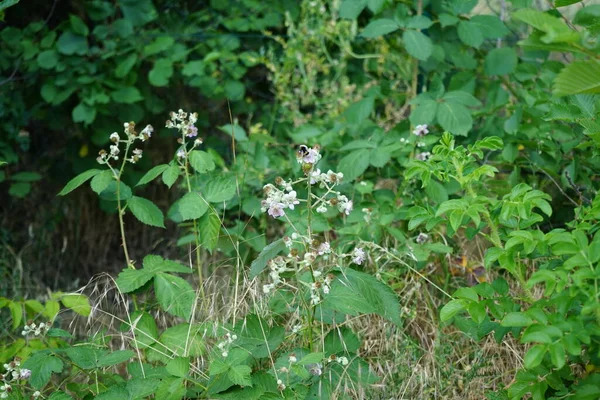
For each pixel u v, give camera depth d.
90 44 4.34
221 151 4.47
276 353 2.60
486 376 2.62
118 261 4.43
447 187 3.13
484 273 3.07
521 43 1.87
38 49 4.18
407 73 3.81
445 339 2.78
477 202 2.19
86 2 4.22
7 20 4.36
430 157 2.43
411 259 3.00
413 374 2.59
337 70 4.33
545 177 3.33
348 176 3.16
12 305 2.88
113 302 3.56
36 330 2.52
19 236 4.35
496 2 3.93
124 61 4.15
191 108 4.68
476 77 3.71
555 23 1.72
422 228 3.15
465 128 3.08
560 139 3.26
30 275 4.15
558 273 1.94
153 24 4.48
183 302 2.53
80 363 2.39
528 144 3.25
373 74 4.40
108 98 4.09
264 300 2.74
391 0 3.35
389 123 3.99
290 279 3.00
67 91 4.10
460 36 3.30
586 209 2.22
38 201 4.48
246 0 4.49
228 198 2.66
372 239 3.03
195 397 2.34
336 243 3.12
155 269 2.60
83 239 4.42
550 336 1.88
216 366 2.15
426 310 2.95
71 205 4.46
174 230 4.47
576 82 1.79
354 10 3.35
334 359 2.33
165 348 2.52
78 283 4.23
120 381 2.55
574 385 2.09
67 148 4.41
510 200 2.16
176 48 4.33
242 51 4.61
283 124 4.20
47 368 2.35
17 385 2.44
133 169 4.46
